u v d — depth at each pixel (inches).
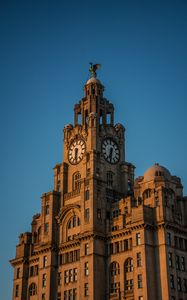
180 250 4665.4
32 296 5344.5
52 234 5324.8
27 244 5634.8
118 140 5743.1
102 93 5954.7
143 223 4562.0
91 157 5300.2
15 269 5605.3
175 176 5177.2
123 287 4640.8
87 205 5083.7
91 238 4889.3
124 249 4783.5
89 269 4785.9
